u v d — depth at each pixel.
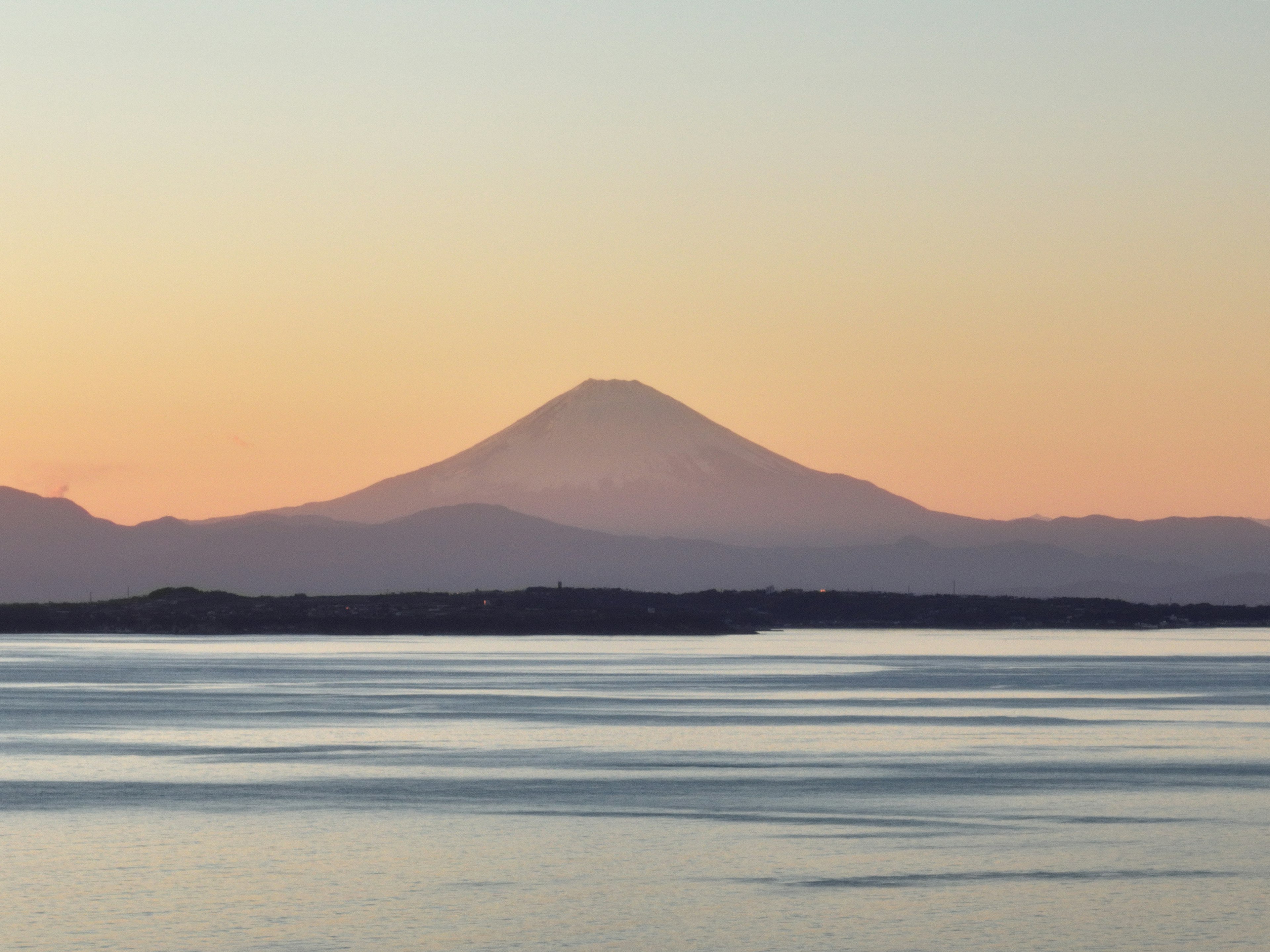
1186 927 95.81
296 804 143.00
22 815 136.75
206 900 102.25
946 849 119.81
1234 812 137.75
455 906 100.69
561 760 179.12
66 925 95.62
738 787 154.62
